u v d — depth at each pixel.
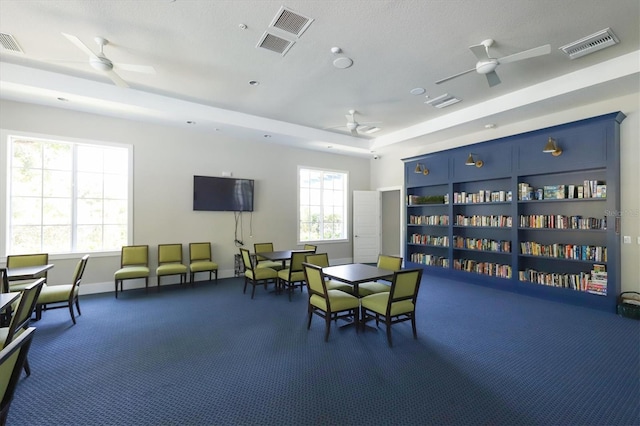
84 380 2.52
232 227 6.59
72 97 4.46
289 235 7.34
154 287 5.62
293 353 3.00
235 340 3.31
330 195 8.21
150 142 5.70
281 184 7.23
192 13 2.91
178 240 5.98
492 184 5.89
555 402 2.24
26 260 4.38
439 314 4.14
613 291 4.19
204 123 5.62
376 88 4.61
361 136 7.30
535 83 4.41
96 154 5.36
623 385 2.46
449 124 5.70
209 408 2.17
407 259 7.34
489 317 4.02
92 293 5.20
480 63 3.28
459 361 2.84
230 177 6.52
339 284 4.18
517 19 2.97
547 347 3.13
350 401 2.25
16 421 2.03
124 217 5.58
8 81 3.95
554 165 4.82
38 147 4.94
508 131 5.61
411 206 7.27
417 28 3.12
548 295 4.83
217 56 3.71
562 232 4.97
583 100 4.42
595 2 2.73
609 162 4.27
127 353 3.00
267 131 6.08
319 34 3.24
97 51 3.56
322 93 4.80
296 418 2.07
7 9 2.85
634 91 4.11
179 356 2.94
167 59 3.78
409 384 2.47
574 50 3.48
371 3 2.76
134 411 2.14
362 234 8.35
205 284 5.88
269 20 3.02
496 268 5.59
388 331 3.15
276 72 4.11
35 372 2.63
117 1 2.75
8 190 4.65
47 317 3.99
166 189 5.85
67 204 5.14
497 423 2.02
